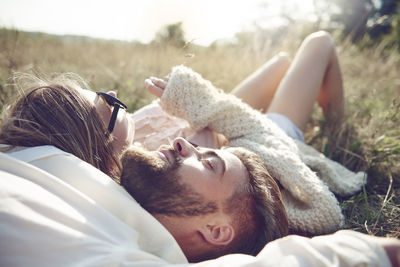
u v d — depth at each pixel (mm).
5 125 940
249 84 2086
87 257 668
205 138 1550
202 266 726
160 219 915
